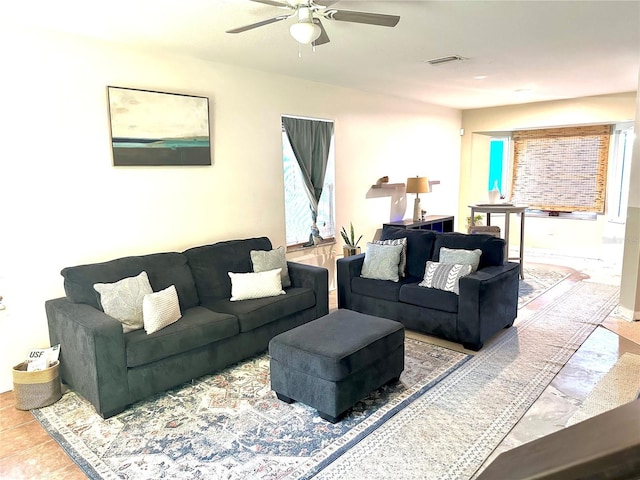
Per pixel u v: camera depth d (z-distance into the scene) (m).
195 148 4.09
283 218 5.04
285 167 5.14
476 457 2.36
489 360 3.54
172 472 2.30
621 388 3.04
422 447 2.45
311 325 3.13
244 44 3.63
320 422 2.72
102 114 3.49
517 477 0.41
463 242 4.32
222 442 2.54
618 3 2.85
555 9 2.95
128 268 3.45
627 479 0.35
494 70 4.76
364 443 2.50
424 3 2.83
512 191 8.45
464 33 3.45
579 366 3.39
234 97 4.40
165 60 3.84
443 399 2.95
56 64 3.22
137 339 2.93
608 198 7.47
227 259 4.07
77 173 3.40
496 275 3.86
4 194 3.08
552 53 4.08
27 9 2.80
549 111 7.11
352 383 2.75
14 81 3.05
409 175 6.99
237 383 3.27
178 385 3.23
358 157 6.00
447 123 7.80
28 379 2.89
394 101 6.50
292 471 2.28
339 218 5.82
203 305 3.79
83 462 2.39
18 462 2.40
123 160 3.62
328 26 3.24
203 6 2.77
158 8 2.80
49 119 3.23
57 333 3.14
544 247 8.15
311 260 5.50
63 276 3.21
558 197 7.96
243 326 3.49
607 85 5.72
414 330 4.15
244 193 4.60
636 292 4.34
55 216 3.32
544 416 2.72
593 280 5.94
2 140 3.04
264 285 3.87
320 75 4.90
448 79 5.23
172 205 4.01
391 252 4.42
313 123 5.33
